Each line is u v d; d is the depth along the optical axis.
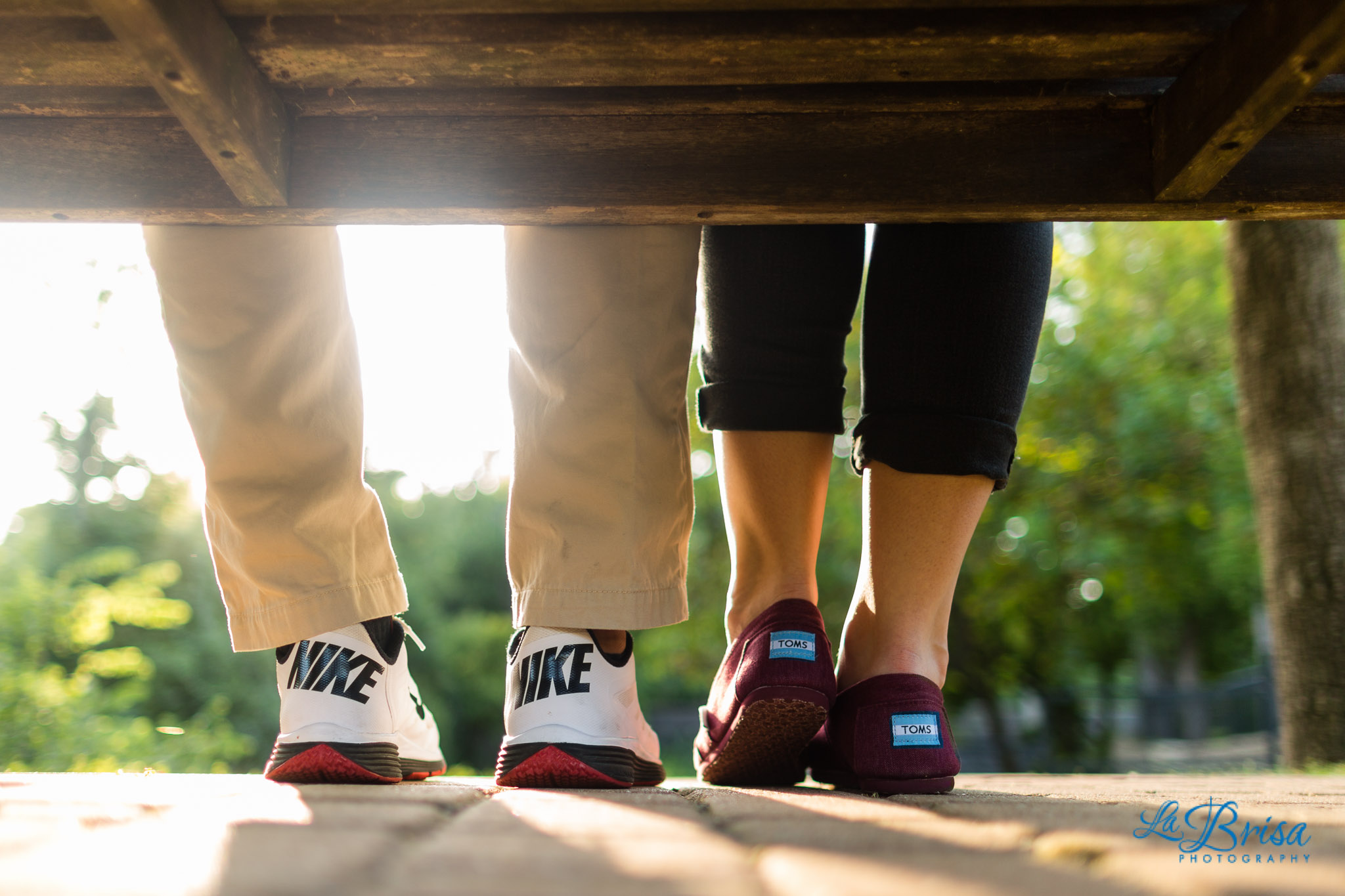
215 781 1.27
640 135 1.23
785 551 1.41
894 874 0.60
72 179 1.23
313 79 1.17
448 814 0.91
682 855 0.67
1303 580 3.94
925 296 1.31
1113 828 0.82
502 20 1.09
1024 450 11.28
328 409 1.32
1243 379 4.24
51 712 5.58
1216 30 1.08
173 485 16.30
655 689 21.97
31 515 14.48
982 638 12.91
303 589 1.28
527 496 1.30
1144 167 1.23
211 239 1.27
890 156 1.23
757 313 1.38
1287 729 3.95
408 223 1.26
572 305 1.28
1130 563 11.42
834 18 1.09
